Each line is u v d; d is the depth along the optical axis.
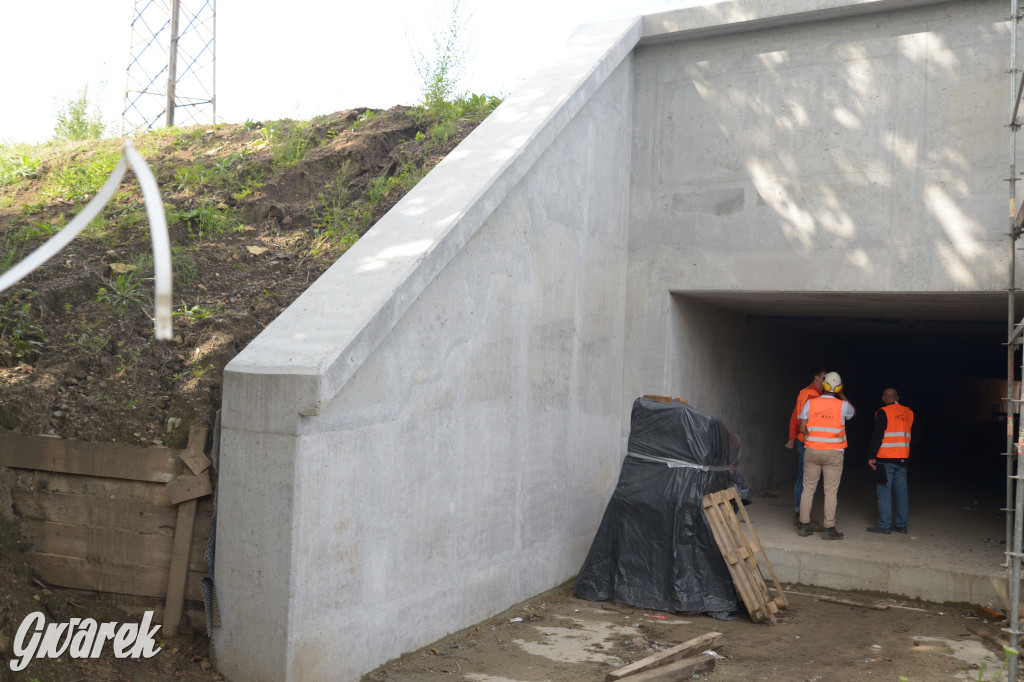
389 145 9.20
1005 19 7.06
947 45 7.39
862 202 7.70
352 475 4.75
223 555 4.54
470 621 6.07
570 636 6.14
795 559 8.03
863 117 7.72
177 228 7.26
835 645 6.22
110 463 4.88
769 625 6.69
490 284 6.15
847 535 8.78
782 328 12.88
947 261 7.32
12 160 9.30
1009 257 6.83
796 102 8.02
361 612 4.89
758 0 7.95
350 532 4.75
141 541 4.84
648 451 7.23
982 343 15.08
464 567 5.95
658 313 8.59
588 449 7.89
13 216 7.68
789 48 8.06
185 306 6.21
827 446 8.63
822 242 7.86
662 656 5.51
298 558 4.36
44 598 4.77
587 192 7.75
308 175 8.55
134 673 4.46
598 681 5.23
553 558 7.27
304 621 4.42
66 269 6.62
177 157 9.20
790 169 8.03
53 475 4.96
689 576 6.87
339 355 4.42
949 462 16.31
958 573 7.28
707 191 8.39
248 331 5.80
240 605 4.46
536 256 6.83
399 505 5.20
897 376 20.97
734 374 10.82
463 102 10.09
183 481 4.77
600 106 8.00
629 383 8.69
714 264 8.33
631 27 8.44
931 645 6.26
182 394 5.04
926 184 7.43
